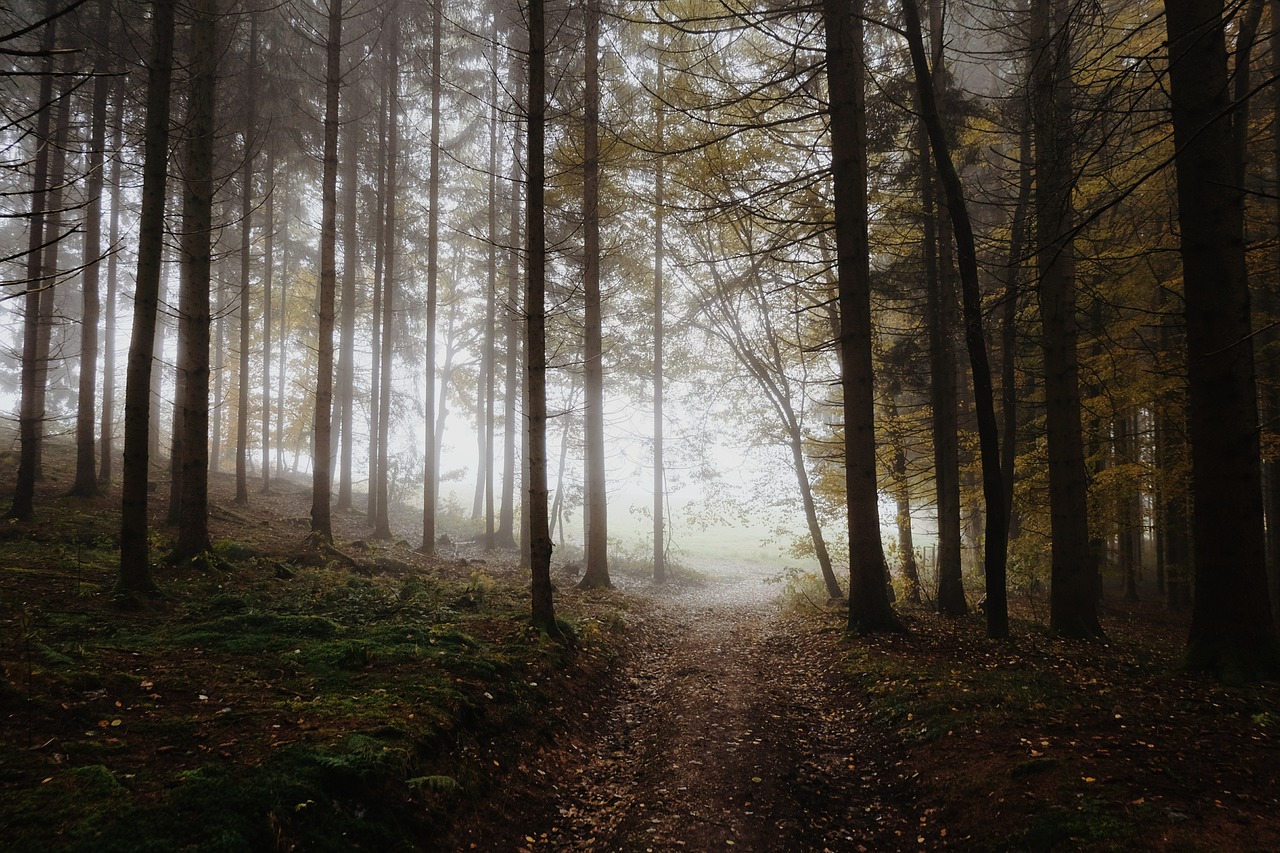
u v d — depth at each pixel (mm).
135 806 3395
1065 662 7707
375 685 5629
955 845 4332
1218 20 5465
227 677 5402
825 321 15836
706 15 11234
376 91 20188
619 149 14977
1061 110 7801
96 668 5086
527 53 8516
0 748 3732
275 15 16422
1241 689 5824
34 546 9188
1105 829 3795
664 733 6574
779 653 9734
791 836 4637
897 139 13156
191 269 9742
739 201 10125
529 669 7109
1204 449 6562
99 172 14008
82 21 12430
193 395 9766
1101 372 12648
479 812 4672
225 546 10672
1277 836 3535
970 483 18422
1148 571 24156
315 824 3721
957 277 13672
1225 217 6398
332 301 13680
